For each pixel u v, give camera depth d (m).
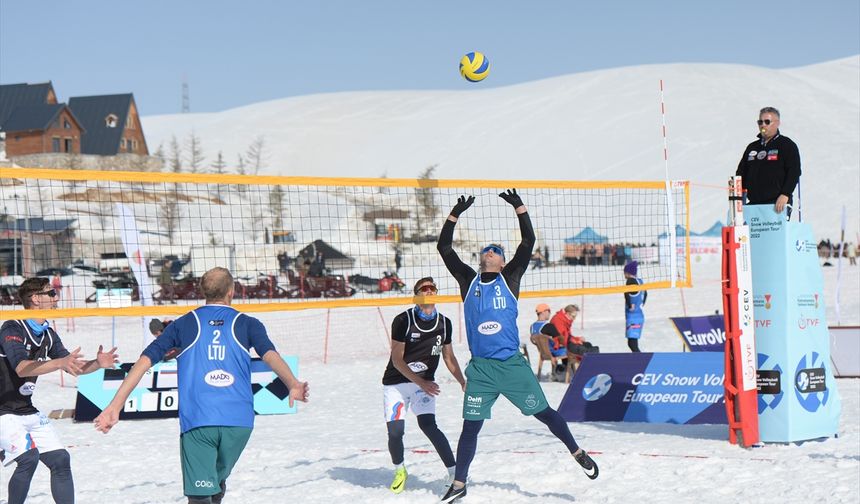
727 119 102.31
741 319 7.29
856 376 12.01
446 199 53.47
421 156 113.50
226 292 4.57
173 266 33.41
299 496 5.77
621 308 25.58
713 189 84.00
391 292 34.12
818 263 7.67
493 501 5.54
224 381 4.34
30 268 29.92
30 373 4.66
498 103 127.50
